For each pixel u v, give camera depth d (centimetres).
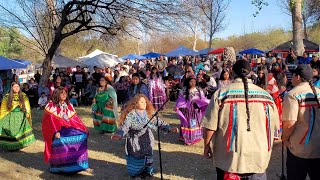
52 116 662
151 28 1541
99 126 1034
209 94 1334
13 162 760
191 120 868
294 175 443
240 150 374
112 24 1617
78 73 1828
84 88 1823
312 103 425
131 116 632
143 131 641
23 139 855
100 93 1030
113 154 816
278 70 1222
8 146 839
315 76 743
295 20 1786
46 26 1800
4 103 844
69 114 678
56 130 658
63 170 664
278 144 836
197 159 760
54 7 1662
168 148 846
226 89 387
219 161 391
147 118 639
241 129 376
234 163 376
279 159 736
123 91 1550
